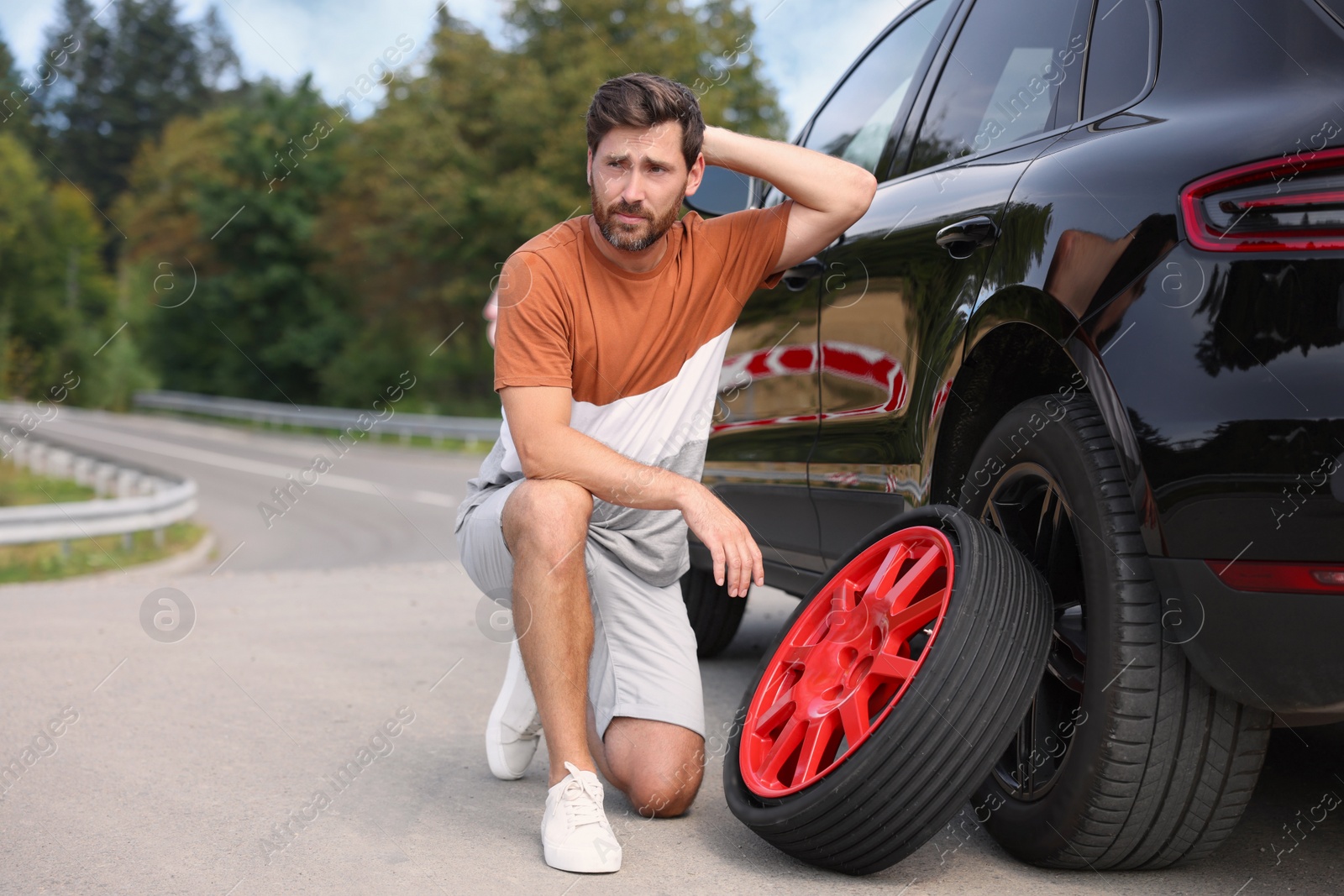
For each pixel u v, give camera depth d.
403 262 30.19
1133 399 1.65
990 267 1.99
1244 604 1.56
